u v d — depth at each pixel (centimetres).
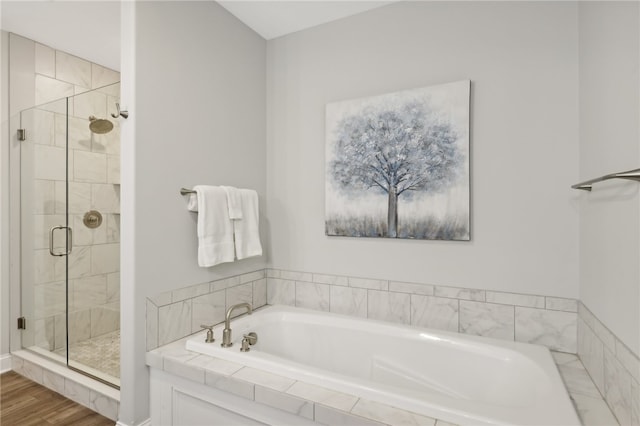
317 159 252
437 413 123
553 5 184
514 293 193
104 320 243
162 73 192
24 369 245
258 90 265
